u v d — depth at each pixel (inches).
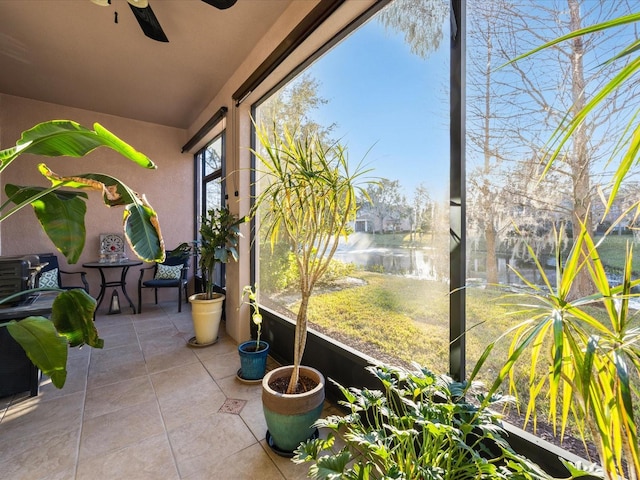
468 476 36.0
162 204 175.9
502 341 45.9
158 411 70.3
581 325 37.1
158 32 81.7
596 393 25.0
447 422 37.2
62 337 48.9
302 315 58.9
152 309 162.2
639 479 22.4
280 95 99.5
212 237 111.3
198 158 184.4
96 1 74.2
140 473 52.1
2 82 124.6
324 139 81.5
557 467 37.9
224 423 66.1
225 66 111.6
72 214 53.7
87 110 154.5
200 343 111.0
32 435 61.6
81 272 146.3
